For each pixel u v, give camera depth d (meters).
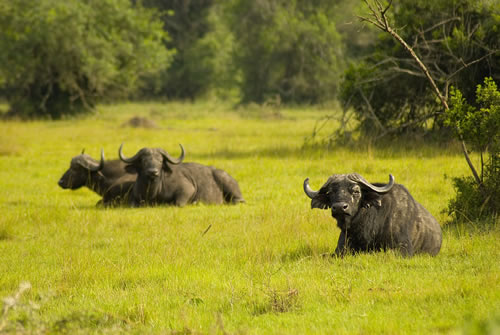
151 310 24.69
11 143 105.06
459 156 71.56
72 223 46.97
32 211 51.09
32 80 187.25
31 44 182.62
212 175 58.38
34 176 77.31
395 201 32.41
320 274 29.33
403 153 76.25
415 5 83.19
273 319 23.19
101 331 21.84
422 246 32.44
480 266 28.47
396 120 87.31
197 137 121.12
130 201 57.16
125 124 149.38
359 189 30.61
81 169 59.53
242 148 96.81
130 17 195.62
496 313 20.66
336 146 86.06
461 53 76.69
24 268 34.47
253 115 186.62
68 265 33.47
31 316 22.14
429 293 24.53
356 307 23.92
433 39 81.38
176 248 36.38
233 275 30.53
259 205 53.81
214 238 40.22
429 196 50.69
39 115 193.38
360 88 85.31
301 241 36.72
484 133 38.78
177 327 22.83
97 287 29.33
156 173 54.09
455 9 80.56
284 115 189.62
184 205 55.66
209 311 24.78
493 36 76.19
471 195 39.75
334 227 40.78
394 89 86.62
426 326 20.92
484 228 36.81
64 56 185.62
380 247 32.00
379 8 44.19
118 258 35.72
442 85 79.00
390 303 24.22
